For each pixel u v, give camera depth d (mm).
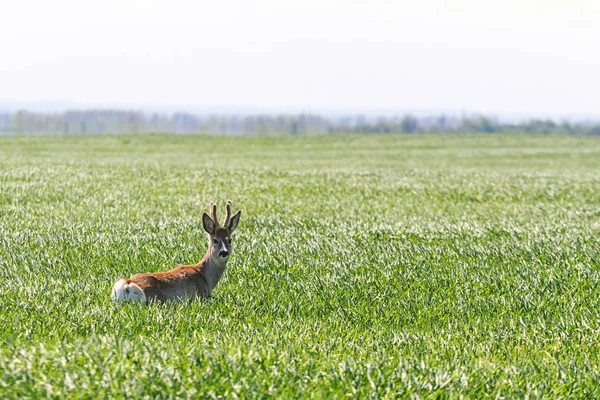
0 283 41312
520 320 38062
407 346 33062
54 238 54781
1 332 31922
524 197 105000
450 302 41938
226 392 24609
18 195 84438
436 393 25922
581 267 50312
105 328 32531
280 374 26141
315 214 78500
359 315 38750
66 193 88312
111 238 55281
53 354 26516
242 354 27609
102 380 24531
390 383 26328
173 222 66250
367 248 55375
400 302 41312
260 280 44938
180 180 112250
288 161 198000
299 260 50156
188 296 38688
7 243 52844
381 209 87500
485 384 27547
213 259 40469
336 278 45406
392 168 168375
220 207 82562
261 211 80750
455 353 31469
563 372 30016
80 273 44438
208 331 33281
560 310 40812
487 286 45688
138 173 121000
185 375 25422
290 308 38938
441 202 98250
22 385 24156
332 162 198375
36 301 36750
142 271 45562
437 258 52656
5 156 182500
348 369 27078
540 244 58469
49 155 194375
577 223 74375
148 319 33781
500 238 62406
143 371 25188
